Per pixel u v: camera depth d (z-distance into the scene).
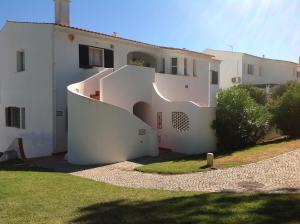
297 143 15.83
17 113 22.19
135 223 6.31
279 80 43.94
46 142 19.34
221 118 17.34
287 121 18.81
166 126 18.78
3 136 24.03
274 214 6.29
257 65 40.84
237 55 38.25
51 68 18.92
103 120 15.35
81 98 15.41
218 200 7.54
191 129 17.53
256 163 12.59
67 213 7.36
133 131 16.23
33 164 15.83
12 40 22.22
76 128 15.57
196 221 6.11
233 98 17.55
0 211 7.68
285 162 12.38
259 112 18.14
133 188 10.31
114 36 21.42
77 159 15.55
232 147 17.48
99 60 21.16
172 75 22.78
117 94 17.89
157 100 19.27
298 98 18.59
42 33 19.38
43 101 19.48
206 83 28.06
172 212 6.81
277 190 9.17
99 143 15.32
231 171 11.82
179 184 10.69
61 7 21.03
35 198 8.87
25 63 20.94
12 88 22.58
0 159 20.41
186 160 14.99
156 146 16.84
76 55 19.80
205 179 11.06
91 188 10.20
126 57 22.75
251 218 6.10
